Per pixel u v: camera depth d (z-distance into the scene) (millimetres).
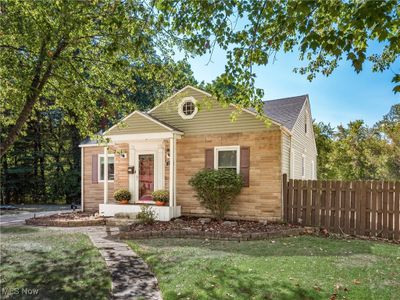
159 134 12883
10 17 5512
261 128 12008
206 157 12914
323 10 4027
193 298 4387
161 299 4461
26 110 6078
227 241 8547
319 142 24375
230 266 5758
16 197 25078
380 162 20109
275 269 5555
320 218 10641
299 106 15695
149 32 5363
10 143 5965
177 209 12922
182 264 5992
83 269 5824
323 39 3545
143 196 14312
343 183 10297
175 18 4629
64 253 7023
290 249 7320
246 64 4828
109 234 9773
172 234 9375
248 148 12188
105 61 6648
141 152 14469
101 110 7953
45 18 5559
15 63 6160
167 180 13812
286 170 12281
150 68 6289
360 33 3758
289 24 3896
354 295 4410
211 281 4973
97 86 7605
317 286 4703
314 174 20969
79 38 6000
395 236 9344
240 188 12023
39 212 16625
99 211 14219
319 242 8227
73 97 6965
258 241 8477
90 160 16078
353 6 3666
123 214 12789
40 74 6172
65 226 11680
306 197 11023
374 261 6281
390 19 3113
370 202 9812
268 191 11742
